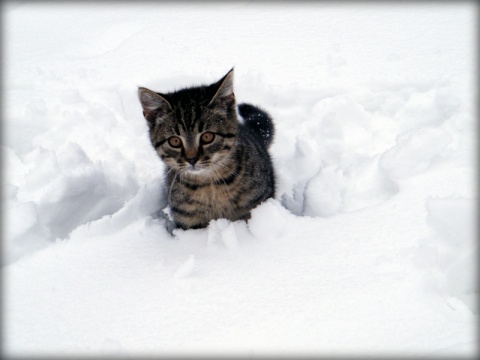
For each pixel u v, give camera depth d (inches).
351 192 30.4
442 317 24.0
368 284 25.4
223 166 29.5
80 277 27.8
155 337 24.9
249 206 30.2
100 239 29.7
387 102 36.5
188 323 25.2
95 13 51.7
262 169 30.7
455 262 25.8
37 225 30.4
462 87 36.3
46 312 26.4
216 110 28.9
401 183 29.4
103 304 26.5
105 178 33.6
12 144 36.9
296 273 26.4
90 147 36.1
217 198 29.9
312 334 24.1
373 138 34.5
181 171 29.4
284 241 27.9
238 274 26.8
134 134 37.4
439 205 27.3
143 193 32.3
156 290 26.7
